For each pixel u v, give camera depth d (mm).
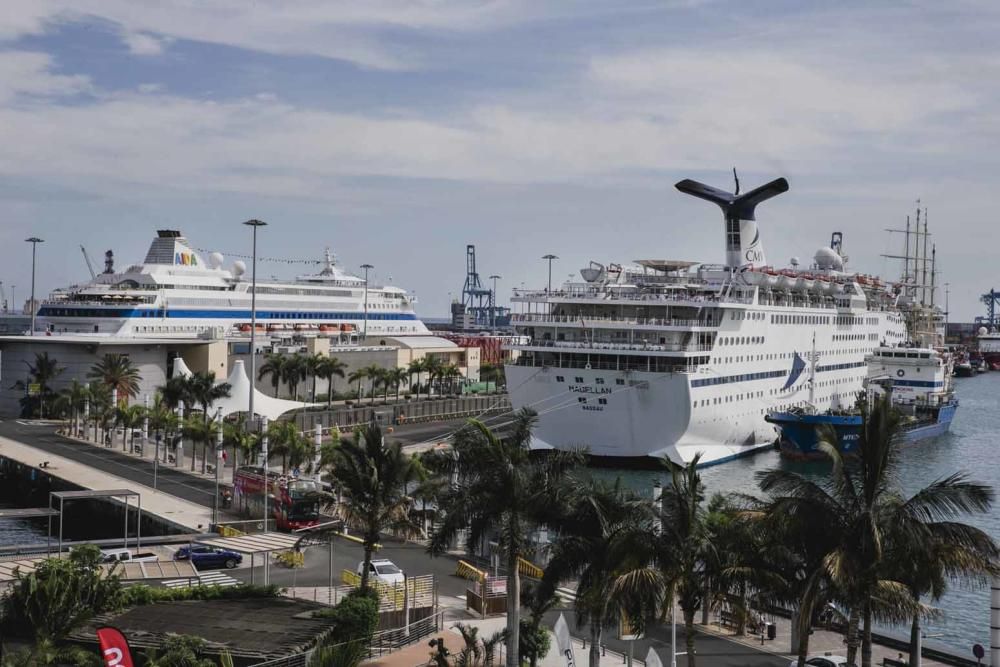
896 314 166875
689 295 108500
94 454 103625
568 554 38688
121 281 149250
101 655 38469
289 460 90500
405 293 196875
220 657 37281
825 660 42719
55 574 40906
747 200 122812
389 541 67750
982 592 66625
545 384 107125
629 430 103438
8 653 36312
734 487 99500
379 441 47281
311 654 38344
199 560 58844
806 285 126312
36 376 131625
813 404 133625
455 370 171750
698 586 37188
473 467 41844
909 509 33844
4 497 99062
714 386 106188
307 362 143000
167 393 108062
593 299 108250
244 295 159750
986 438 149125
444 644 46312
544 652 43844
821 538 34406
